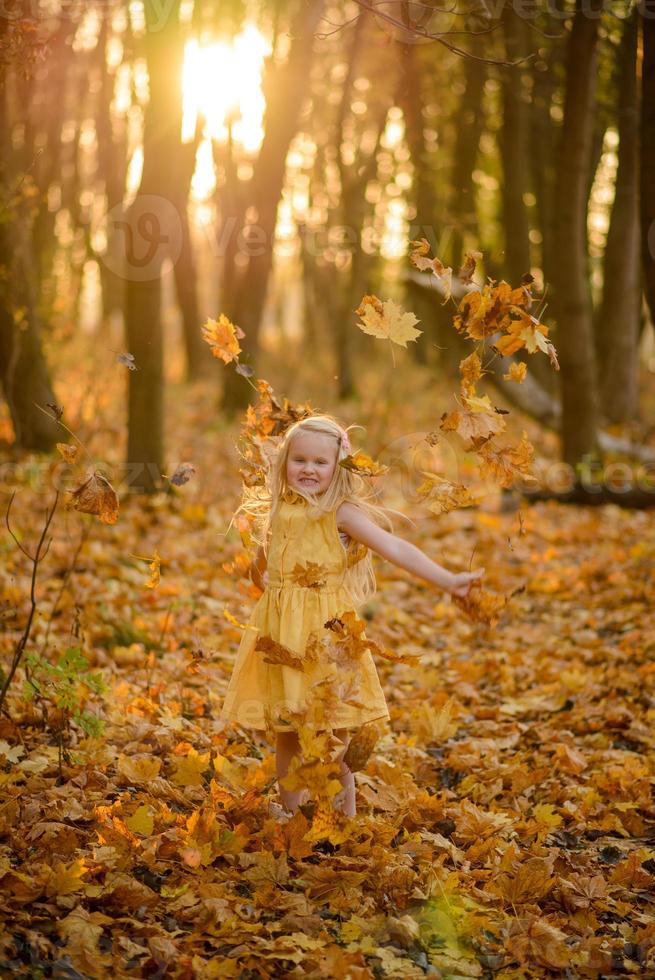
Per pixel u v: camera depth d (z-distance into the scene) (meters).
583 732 4.84
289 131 13.62
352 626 3.09
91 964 2.57
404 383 23.20
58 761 3.79
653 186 6.12
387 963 2.72
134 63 16.38
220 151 17.78
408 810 3.65
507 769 4.16
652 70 5.94
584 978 2.80
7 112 9.38
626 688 5.34
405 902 3.04
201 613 6.34
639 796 3.99
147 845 3.19
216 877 3.08
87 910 2.84
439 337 16.89
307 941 2.76
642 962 2.89
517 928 2.95
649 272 6.29
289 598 3.35
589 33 10.20
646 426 14.90
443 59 15.99
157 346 9.58
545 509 10.74
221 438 14.57
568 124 10.74
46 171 15.71
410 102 17.06
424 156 17.80
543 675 5.65
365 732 3.08
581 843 3.66
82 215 19.64
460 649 6.26
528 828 3.62
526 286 3.33
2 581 6.05
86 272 20.92
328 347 30.41
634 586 7.55
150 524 8.79
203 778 3.87
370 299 3.38
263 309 16.27
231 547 8.09
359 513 3.40
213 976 2.58
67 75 15.62
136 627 5.74
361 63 18.50
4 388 10.20
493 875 3.28
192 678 5.07
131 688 4.74
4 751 3.80
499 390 13.92
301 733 3.02
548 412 13.91
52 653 5.07
